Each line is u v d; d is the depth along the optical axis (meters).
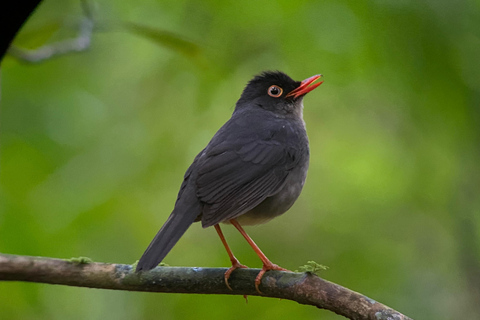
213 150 8.76
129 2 13.74
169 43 9.87
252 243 8.08
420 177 14.09
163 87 14.86
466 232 13.81
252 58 13.66
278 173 8.90
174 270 7.10
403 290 13.23
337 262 13.61
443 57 13.00
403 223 14.02
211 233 13.91
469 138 13.61
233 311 12.48
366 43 12.95
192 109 14.53
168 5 13.70
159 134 14.73
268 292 6.95
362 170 14.28
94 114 14.09
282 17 13.19
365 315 6.40
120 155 14.40
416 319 12.90
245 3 13.28
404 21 12.90
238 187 8.48
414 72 13.04
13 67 13.49
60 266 6.80
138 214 13.72
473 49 13.14
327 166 14.65
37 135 13.20
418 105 13.40
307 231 14.14
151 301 12.91
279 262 13.70
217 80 13.78
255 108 10.04
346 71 13.23
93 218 13.14
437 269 13.61
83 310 12.62
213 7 13.49
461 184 14.02
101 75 14.70
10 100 13.32
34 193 12.77
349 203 14.27
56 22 9.84
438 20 12.92
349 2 12.95
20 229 11.80
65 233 12.60
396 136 14.58
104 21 10.16
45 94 13.65
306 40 13.16
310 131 14.91
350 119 14.87
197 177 8.38
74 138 13.80
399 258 13.72
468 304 13.25
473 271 13.60
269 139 9.07
